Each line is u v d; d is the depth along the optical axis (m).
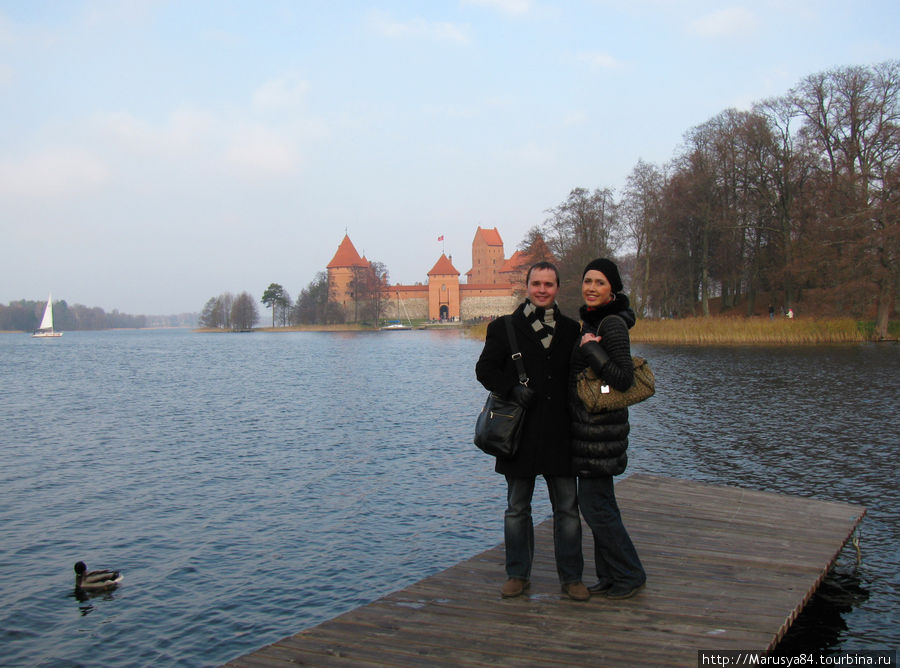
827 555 6.12
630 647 4.34
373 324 135.62
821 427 16.38
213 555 9.31
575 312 56.25
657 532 6.83
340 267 146.12
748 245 51.44
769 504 7.94
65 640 7.09
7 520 10.98
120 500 12.04
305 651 4.41
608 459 4.91
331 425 19.53
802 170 48.16
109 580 8.35
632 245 58.50
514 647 4.38
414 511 10.99
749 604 5.00
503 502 11.35
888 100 43.47
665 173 55.66
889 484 11.32
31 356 70.06
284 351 69.19
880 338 41.34
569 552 5.07
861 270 39.09
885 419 17.16
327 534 10.02
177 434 18.72
